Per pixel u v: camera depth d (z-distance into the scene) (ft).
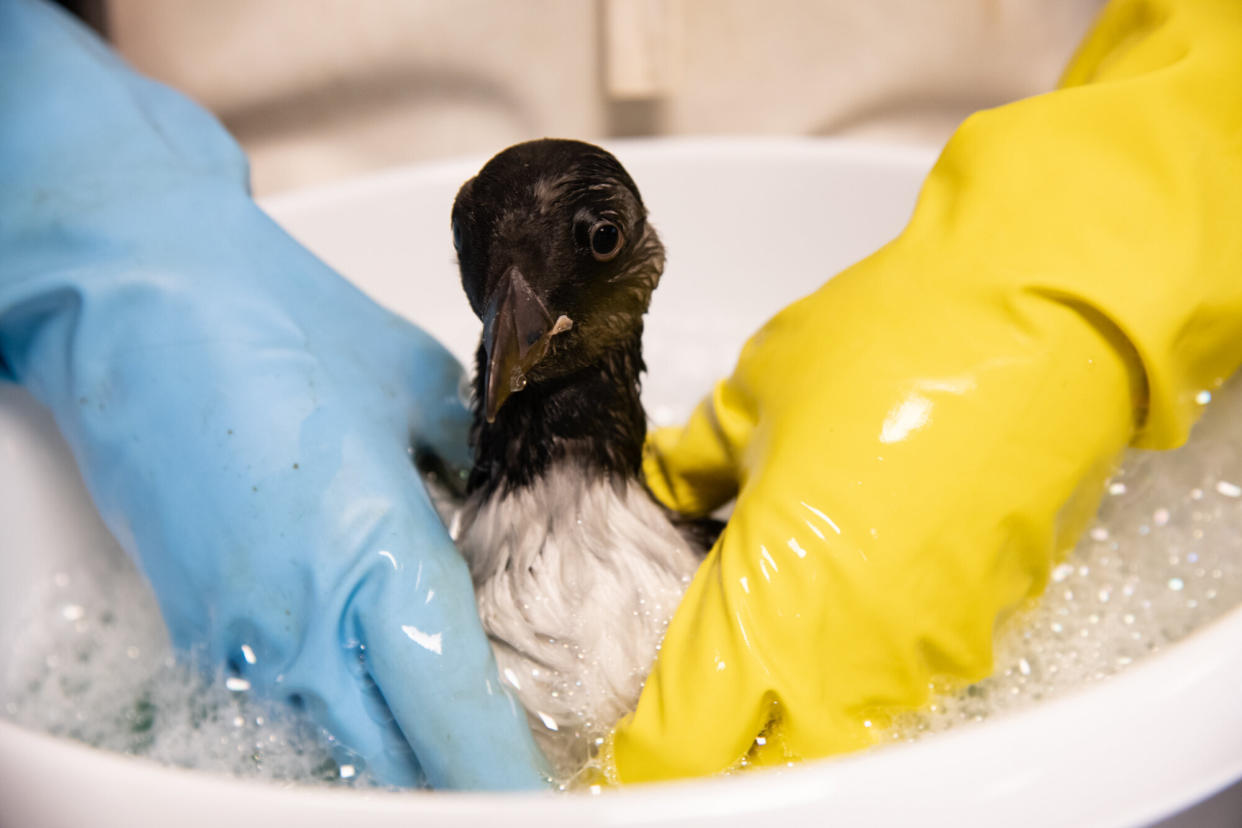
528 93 5.91
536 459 2.94
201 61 5.60
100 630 3.58
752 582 2.45
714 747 2.39
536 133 6.05
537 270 2.51
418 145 6.01
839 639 2.41
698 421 3.24
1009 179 2.64
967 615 2.49
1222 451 3.12
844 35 5.74
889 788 1.67
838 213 4.72
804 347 2.72
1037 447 2.45
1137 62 2.95
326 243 4.61
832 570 2.40
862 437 2.46
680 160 4.77
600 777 2.70
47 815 1.78
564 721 2.88
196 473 2.93
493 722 2.66
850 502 2.42
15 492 3.67
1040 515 2.48
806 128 6.02
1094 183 2.59
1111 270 2.48
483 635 2.77
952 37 5.72
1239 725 1.81
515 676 2.89
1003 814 1.67
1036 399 2.44
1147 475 3.13
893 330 2.57
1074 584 3.06
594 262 2.58
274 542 2.81
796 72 5.85
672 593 2.95
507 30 5.69
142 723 3.17
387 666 2.66
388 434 3.09
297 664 2.76
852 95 5.91
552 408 2.90
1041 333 2.45
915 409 2.45
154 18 5.52
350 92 5.83
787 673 2.40
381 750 2.75
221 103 5.75
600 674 2.87
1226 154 2.67
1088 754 1.73
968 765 1.70
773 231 4.83
